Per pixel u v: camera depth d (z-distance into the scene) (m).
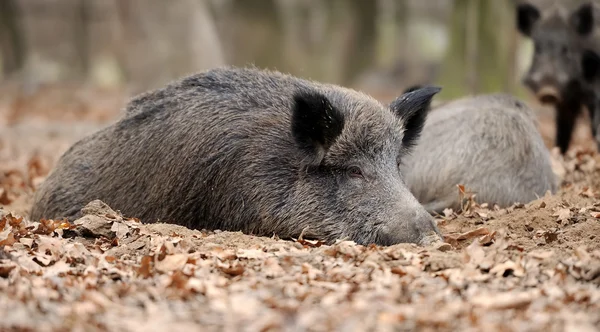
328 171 12.48
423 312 8.37
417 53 64.31
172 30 37.59
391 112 13.06
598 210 13.04
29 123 33.47
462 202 13.96
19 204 16.83
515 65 31.88
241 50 56.03
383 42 71.81
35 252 10.76
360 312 8.39
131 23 38.06
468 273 9.74
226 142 12.76
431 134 15.07
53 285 9.37
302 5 71.00
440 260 10.22
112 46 79.81
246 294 9.16
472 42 30.19
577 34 19.83
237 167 12.66
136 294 9.22
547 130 26.62
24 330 7.93
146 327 8.12
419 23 73.19
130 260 10.82
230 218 12.70
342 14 64.25
